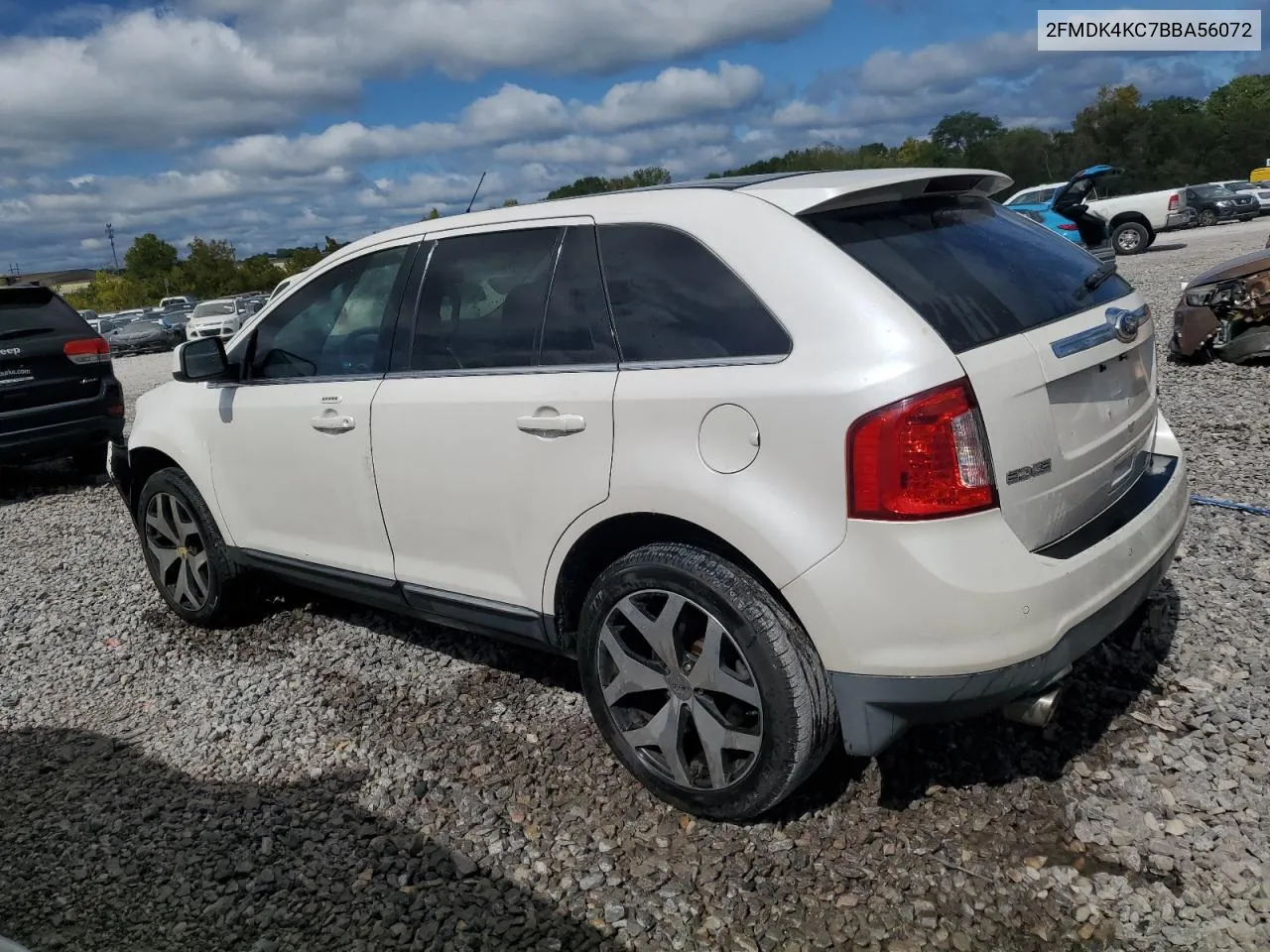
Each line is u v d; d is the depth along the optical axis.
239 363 4.27
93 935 2.73
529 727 3.59
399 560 3.67
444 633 4.52
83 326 8.90
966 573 2.40
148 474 5.07
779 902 2.59
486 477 3.23
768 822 2.89
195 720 3.96
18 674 4.62
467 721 3.68
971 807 2.86
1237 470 5.38
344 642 4.54
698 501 2.68
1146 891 2.48
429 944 2.57
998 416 2.47
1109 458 2.90
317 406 3.82
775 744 2.64
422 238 3.62
